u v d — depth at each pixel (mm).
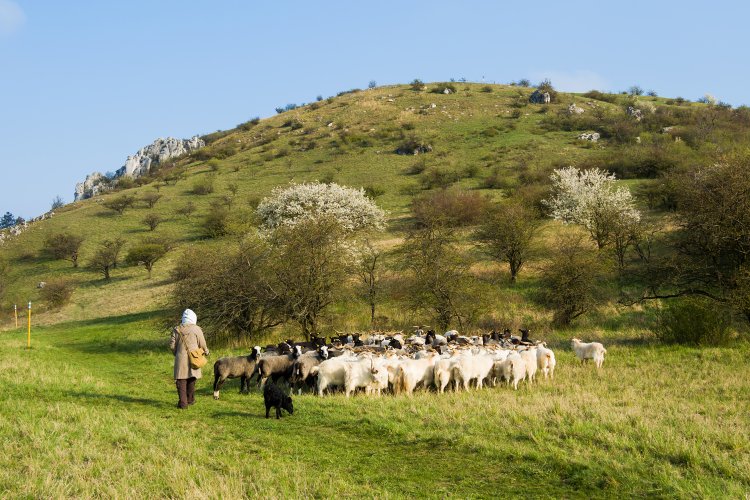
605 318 29125
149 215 77062
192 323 13523
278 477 8656
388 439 10906
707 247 25828
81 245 73375
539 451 9945
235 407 13539
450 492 8508
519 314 30875
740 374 17703
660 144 80250
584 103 130625
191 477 8375
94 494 7746
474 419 11844
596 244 40594
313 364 16250
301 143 119000
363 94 160750
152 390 16281
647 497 8305
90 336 35781
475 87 157500
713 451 9898
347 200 47344
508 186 70812
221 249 31766
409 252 30219
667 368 18984
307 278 27609
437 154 97000
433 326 29297
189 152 150125
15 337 35500
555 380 17594
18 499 7441
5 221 162750
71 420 11234
